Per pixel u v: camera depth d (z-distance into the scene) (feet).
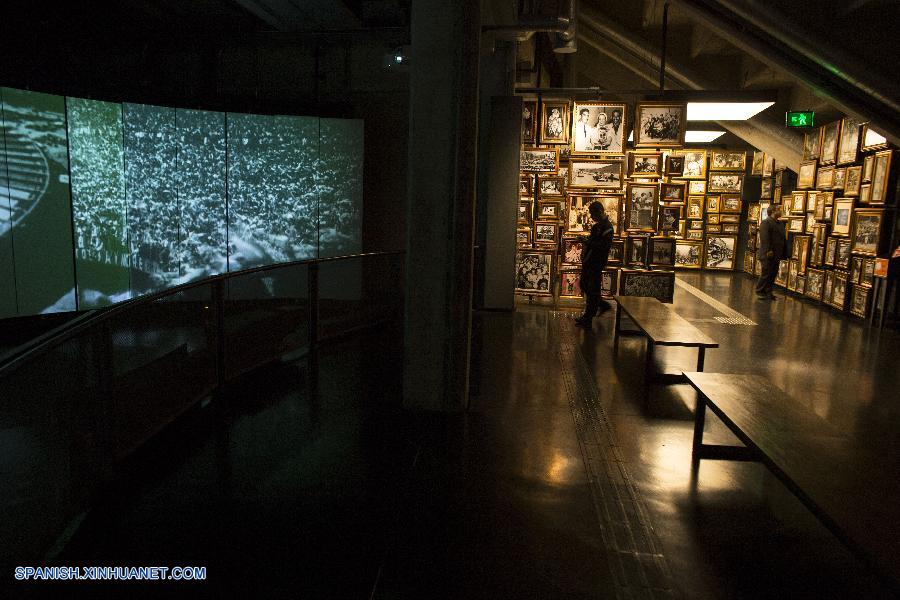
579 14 43.39
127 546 9.91
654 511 11.22
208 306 17.08
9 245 27.22
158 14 33.99
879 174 31.78
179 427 15.21
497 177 31.60
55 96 28.19
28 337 27.35
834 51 23.41
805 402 18.47
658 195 33.14
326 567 9.30
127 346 14.62
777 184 49.14
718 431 15.44
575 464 13.25
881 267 30.58
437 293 16.06
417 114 15.56
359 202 35.35
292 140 34.47
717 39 38.86
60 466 10.54
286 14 30.48
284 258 35.06
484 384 19.19
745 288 46.75
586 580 9.04
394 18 31.48
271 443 14.21
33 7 31.37
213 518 10.78
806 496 7.98
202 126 32.81
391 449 13.91
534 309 33.40
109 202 30.48
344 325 26.48
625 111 33.09
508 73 31.76
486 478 12.46
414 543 9.97
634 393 18.54
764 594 8.80
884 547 6.67
